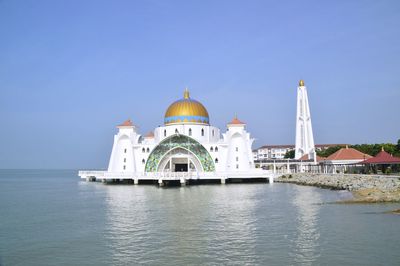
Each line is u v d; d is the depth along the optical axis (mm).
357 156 89000
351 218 32312
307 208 39125
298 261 20672
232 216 34844
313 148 102625
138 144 86938
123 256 22219
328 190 61156
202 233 27578
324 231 27531
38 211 41438
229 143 84562
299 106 106438
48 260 21812
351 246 23297
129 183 84062
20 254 23078
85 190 70562
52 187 87562
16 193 70125
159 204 44469
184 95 93250
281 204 43000
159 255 22234
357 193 51250
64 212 40094
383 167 80562
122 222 32688
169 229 29172
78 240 26250
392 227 28250
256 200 47531
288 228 28906
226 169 83438
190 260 21188
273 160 104750
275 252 22422
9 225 32406
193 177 76750
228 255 22000
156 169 84750
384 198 42906
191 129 86938
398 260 20531
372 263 20141
